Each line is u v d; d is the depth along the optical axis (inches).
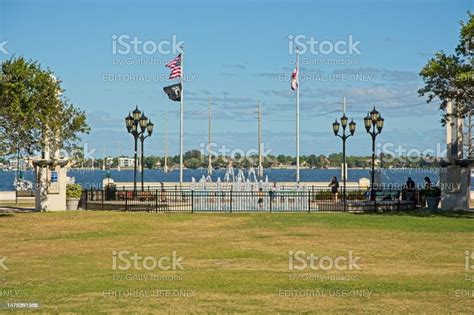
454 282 696.4
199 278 722.8
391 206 1608.0
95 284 689.6
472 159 1622.8
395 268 789.9
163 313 559.8
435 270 775.1
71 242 1040.8
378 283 689.6
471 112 1492.4
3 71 1378.0
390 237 1083.3
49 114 1456.7
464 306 583.8
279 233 1145.4
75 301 606.5
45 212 1529.3
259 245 995.9
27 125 1398.9
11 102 1370.6
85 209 1663.4
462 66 1409.9
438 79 1454.2
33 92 1417.3
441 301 603.2
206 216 1437.0
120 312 563.2
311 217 1417.3
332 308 576.4
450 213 1513.3
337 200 1715.1
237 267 799.1
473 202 1876.2
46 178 1622.8
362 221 1331.2
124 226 1255.5
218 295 631.2
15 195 2075.5
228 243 1020.5
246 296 625.9
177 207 1642.5
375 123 1744.6
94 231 1182.3
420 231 1162.6
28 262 841.5
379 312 561.3
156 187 2236.7
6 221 1327.5
